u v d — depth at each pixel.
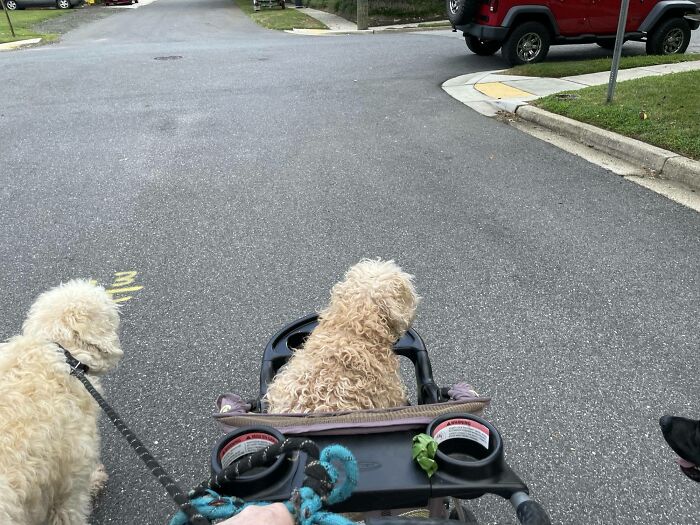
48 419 2.15
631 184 6.20
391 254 4.82
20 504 1.90
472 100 9.97
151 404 3.26
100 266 4.73
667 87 8.98
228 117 9.27
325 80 11.93
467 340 3.71
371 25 24.12
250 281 4.47
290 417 1.78
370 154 7.36
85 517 2.39
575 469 2.77
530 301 4.11
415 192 6.11
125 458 2.92
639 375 3.37
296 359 2.32
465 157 7.17
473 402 1.84
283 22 25.81
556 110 8.50
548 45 12.47
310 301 4.19
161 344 3.76
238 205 5.89
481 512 2.56
